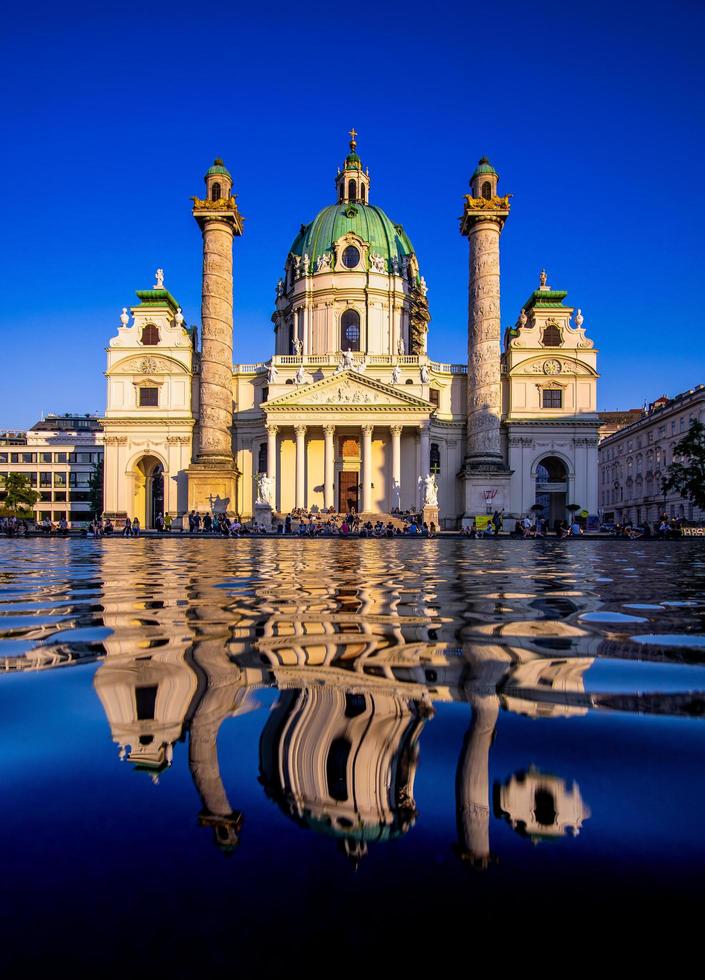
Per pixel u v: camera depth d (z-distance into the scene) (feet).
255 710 11.44
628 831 6.55
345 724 10.62
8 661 15.89
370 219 261.85
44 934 4.72
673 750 9.25
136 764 8.65
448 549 102.58
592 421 232.73
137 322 237.04
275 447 225.35
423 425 220.02
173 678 14.05
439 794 7.52
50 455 412.77
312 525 178.81
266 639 19.24
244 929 4.78
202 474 213.46
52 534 199.21
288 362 238.48
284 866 5.79
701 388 260.21
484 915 4.92
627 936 4.66
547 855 5.96
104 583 39.52
